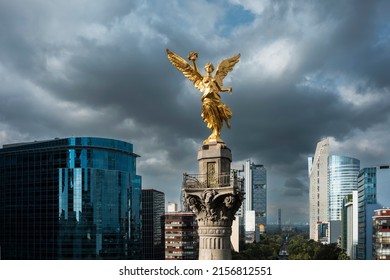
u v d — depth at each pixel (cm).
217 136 5050
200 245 4850
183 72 5272
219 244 4762
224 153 4906
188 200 4866
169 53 5309
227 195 4694
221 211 4775
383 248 17388
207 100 5056
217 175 4853
